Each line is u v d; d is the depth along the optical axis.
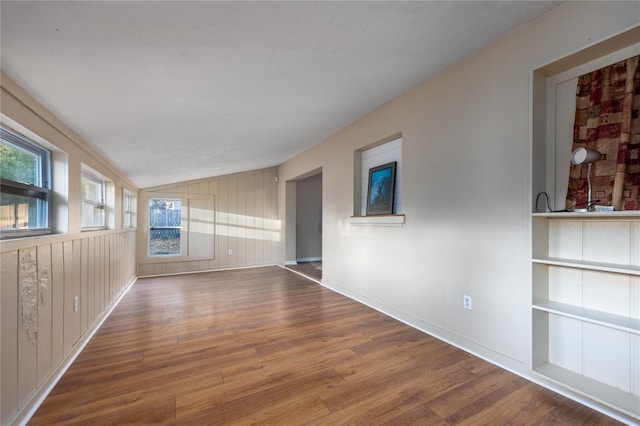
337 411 1.67
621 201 1.63
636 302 1.62
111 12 1.23
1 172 1.65
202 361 2.24
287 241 6.66
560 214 1.72
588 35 1.72
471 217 2.39
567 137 1.89
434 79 2.72
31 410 1.65
